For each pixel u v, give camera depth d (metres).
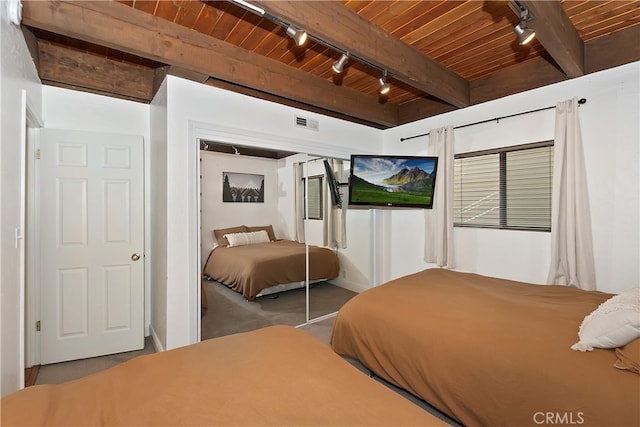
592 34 2.45
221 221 3.08
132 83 2.94
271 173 3.39
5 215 1.46
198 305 2.65
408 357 1.79
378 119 3.82
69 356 2.65
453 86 3.08
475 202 3.36
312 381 1.12
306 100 3.12
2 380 1.40
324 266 3.85
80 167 2.71
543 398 1.29
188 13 2.13
